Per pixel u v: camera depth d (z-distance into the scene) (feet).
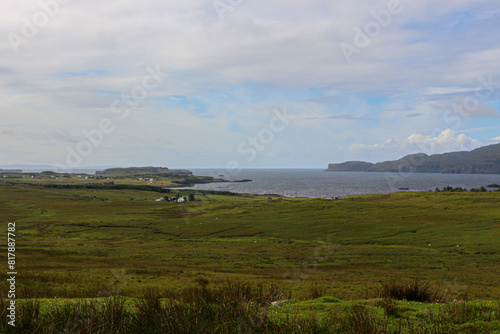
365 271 129.90
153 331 23.97
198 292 36.35
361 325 25.77
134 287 79.46
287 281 102.63
